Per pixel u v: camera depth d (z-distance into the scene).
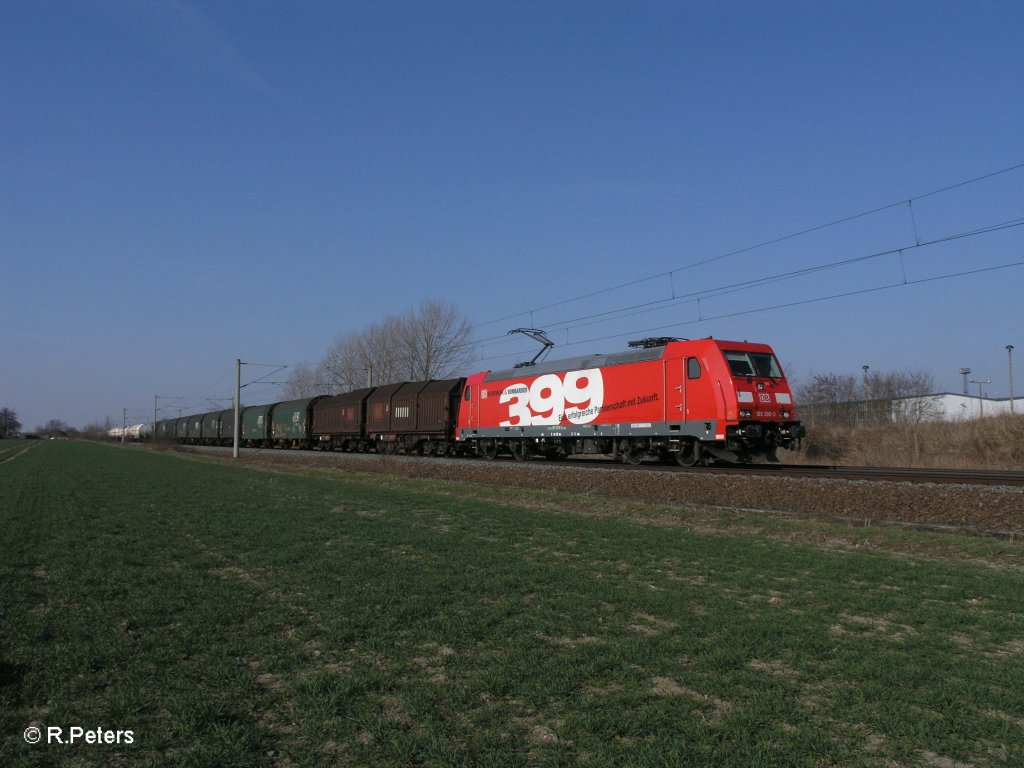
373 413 44.16
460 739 4.94
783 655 6.63
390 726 5.12
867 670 6.11
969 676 6.05
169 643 6.99
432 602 8.55
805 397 74.62
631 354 25.67
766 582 9.53
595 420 26.77
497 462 28.47
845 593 8.91
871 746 4.87
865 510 14.66
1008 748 4.82
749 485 17.56
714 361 22.59
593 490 20.12
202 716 5.25
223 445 71.50
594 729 5.06
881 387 73.50
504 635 7.27
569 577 9.88
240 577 10.22
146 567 10.89
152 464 43.62
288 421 56.19
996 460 29.33
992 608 8.27
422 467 29.94
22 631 7.34
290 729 5.14
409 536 13.49
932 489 14.76
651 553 11.69
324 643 7.00
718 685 5.83
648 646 6.82
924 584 9.41
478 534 13.92
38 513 17.80
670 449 24.59
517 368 31.70
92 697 5.75
